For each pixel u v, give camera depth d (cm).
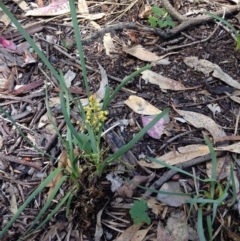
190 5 56
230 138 44
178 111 47
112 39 53
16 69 51
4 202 42
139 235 40
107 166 42
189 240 39
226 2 56
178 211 41
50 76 50
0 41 52
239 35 52
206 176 43
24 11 56
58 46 52
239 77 49
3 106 48
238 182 42
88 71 50
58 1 56
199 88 48
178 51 52
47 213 41
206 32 53
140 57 51
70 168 40
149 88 48
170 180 42
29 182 43
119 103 47
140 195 42
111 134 45
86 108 38
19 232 40
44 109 47
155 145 45
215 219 40
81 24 54
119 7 56
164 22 53
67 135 43
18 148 45
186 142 45
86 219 40
